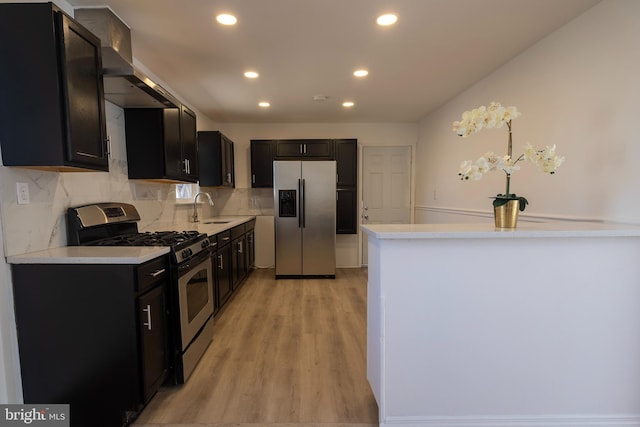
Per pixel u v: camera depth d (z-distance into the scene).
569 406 1.56
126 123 2.50
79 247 1.81
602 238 1.48
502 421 1.56
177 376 1.94
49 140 1.43
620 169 1.70
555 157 1.47
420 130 4.78
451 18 1.96
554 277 1.51
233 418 1.66
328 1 1.78
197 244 2.21
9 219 1.49
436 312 1.51
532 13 1.91
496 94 2.80
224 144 4.29
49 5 1.38
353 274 4.65
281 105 3.92
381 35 2.18
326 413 1.69
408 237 1.41
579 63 1.94
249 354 2.32
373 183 5.05
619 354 1.54
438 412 1.56
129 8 1.83
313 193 4.38
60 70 1.42
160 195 3.05
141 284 1.57
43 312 1.54
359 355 2.29
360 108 4.07
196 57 2.52
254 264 4.97
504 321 1.52
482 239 1.48
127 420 1.59
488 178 2.91
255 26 2.05
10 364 1.51
